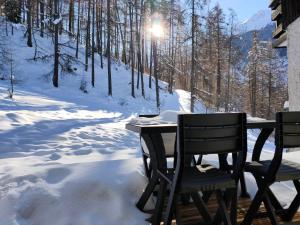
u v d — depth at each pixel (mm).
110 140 8406
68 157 5848
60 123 9773
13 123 8820
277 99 42969
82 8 36094
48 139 7586
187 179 2807
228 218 2699
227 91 36875
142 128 2826
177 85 46562
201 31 24344
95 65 29969
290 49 6852
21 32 29531
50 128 8867
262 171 3047
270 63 41500
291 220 3324
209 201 3818
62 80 24188
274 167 2949
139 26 32812
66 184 3398
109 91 24203
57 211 3125
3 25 28406
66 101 18031
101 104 20297
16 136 7500
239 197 3961
